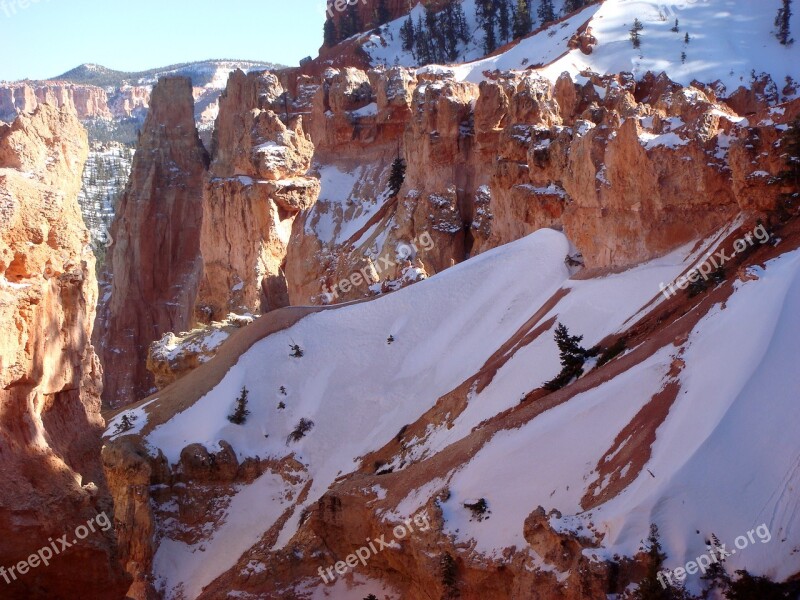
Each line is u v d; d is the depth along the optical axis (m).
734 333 40.03
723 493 34.50
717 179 53.19
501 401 52.12
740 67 130.75
